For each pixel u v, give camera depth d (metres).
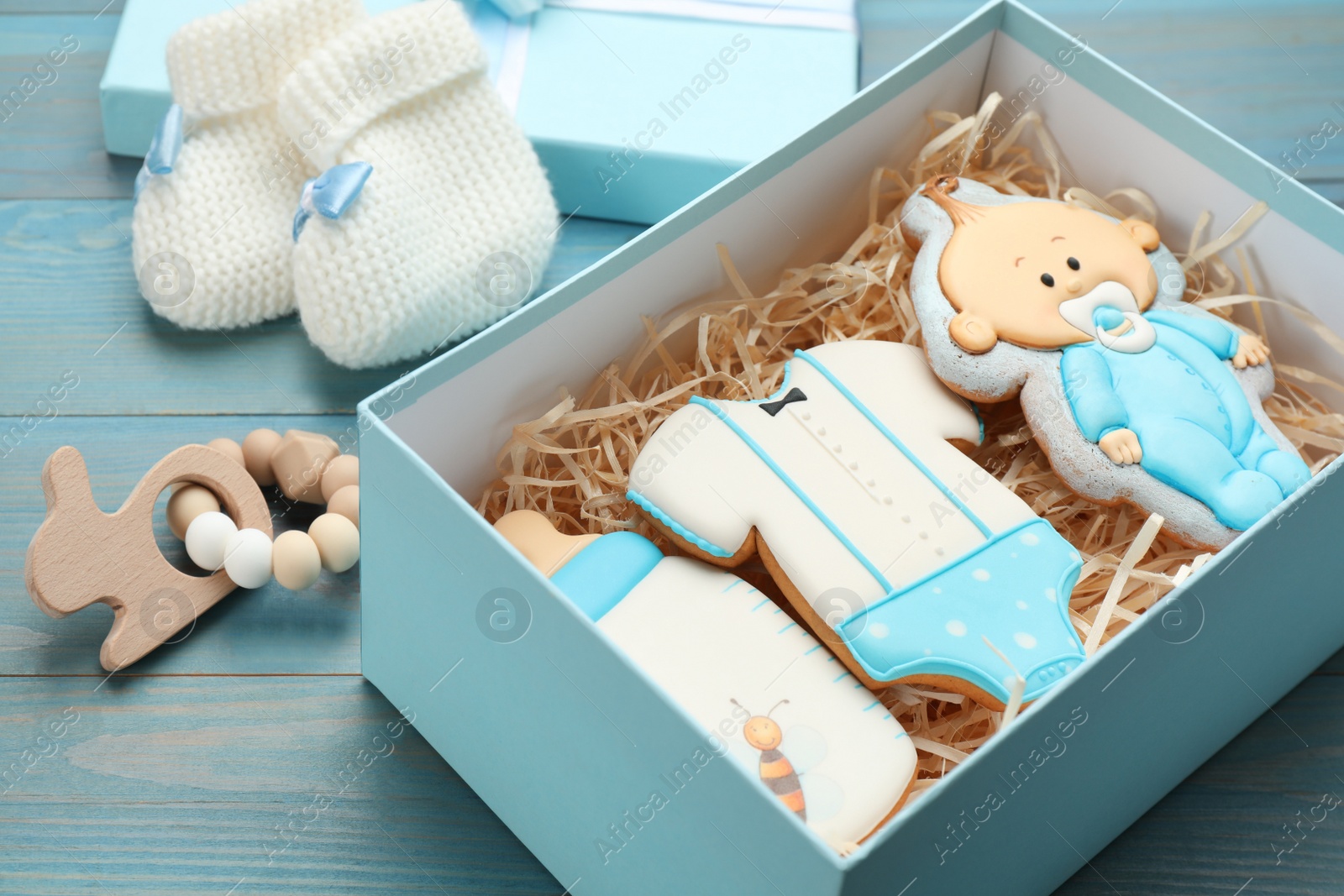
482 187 0.65
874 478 0.56
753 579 0.59
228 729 0.59
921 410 0.58
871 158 0.63
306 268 0.63
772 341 0.62
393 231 0.63
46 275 0.67
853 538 0.56
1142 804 0.59
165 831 0.58
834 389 0.58
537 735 0.54
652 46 0.70
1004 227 0.60
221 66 0.65
